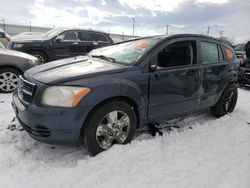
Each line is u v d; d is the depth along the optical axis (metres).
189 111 3.89
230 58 4.59
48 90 2.67
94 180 2.47
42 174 2.56
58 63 3.47
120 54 3.64
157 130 3.76
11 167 2.65
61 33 8.97
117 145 3.02
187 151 3.14
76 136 2.73
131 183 2.45
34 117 2.64
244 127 4.12
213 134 3.74
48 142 2.72
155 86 3.28
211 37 4.28
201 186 2.46
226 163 2.91
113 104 2.91
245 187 2.49
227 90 4.55
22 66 5.49
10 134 3.36
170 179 2.54
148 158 2.90
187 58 3.76
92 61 3.51
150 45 3.46
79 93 2.66
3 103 4.75
